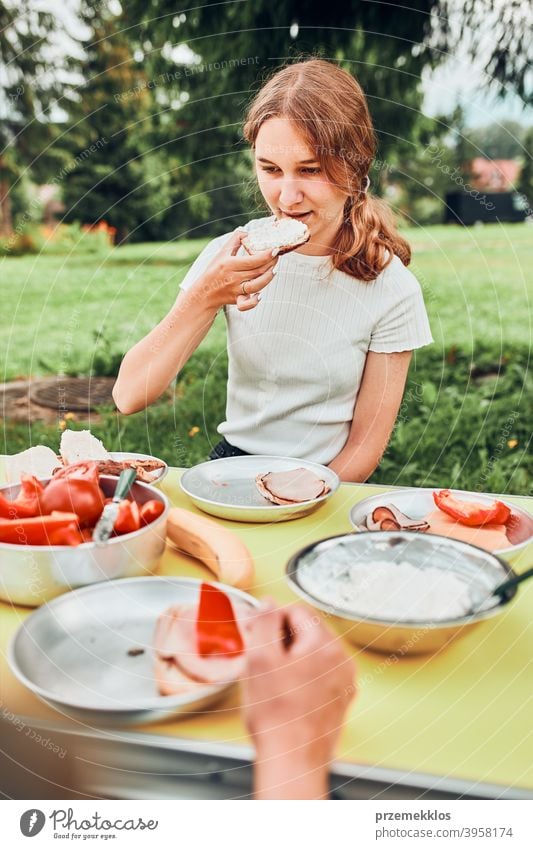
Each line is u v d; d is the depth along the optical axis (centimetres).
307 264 182
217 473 136
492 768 69
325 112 162
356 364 185
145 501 108
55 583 90
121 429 326
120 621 85
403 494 125
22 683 74
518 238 699
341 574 89
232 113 470
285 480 127
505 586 83
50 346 449
